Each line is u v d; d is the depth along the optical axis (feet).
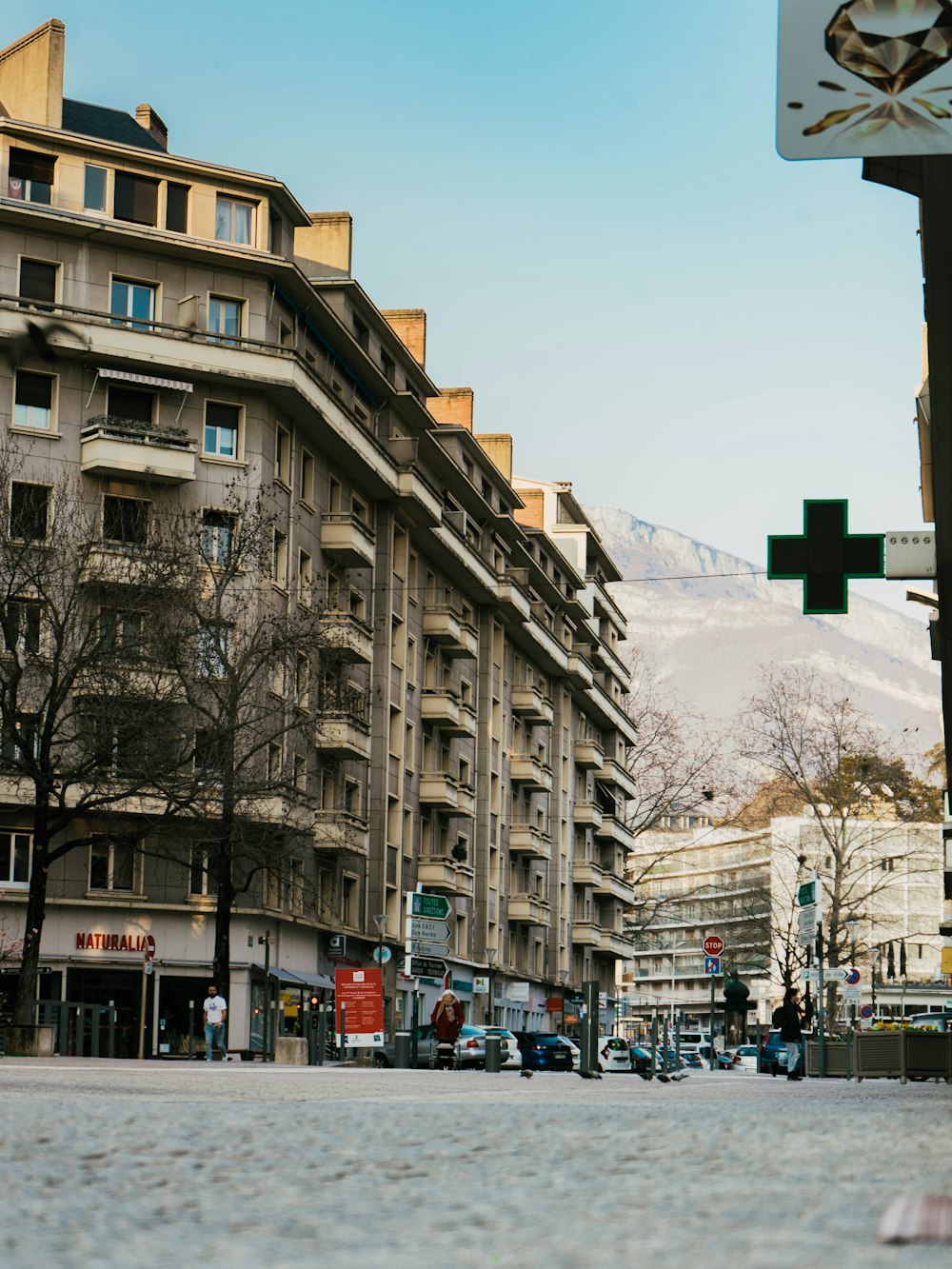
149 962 155.94
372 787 204.44
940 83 26.61
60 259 169.89
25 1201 19.47
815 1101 51.90
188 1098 48.52
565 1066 184.55
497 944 255.91
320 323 190.90
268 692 157.99
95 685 139.85
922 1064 97.50
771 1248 15.11
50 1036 128.67
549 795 296.10
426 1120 35.40
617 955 333.62
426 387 229.25
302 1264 14.69
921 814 251.19
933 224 40.34
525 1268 14.25
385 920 187.62
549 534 333.21
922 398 80.38
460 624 231.50
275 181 180.24
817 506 67.56
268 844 150.92
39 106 174.50
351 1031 142.72
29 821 165.78
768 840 469.57
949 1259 14.20
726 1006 141.08
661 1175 22.43
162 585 142.61
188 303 174.60
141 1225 17.56
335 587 195.93
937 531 63.62
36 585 137.18
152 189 176.04
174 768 137.69
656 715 278.46
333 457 195.31
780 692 246.88
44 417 168.96
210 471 173.88
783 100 26.94
